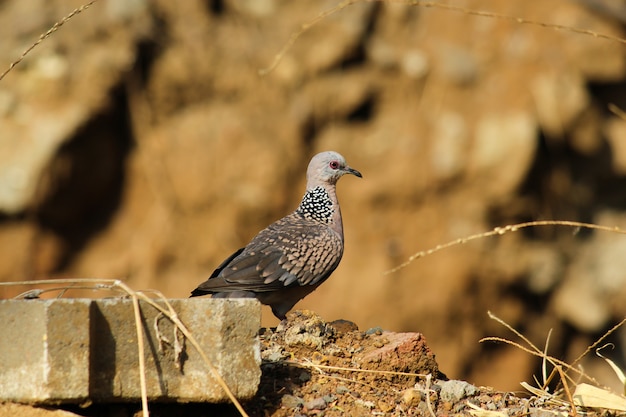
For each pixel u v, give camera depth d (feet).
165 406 18.28
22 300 16.56
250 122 58.39
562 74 59.52
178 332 17.25
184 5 59.93
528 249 58.95
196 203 57.93
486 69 59.57
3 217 55.72
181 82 57.98
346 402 19.74
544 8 60.80
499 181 57.67
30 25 56.49
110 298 17.49
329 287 57.06
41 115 55.06
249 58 58.90
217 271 28.04
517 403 20.80
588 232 62.49
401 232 57.82
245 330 17.66
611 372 60.18
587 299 59.62
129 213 58.70
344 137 58.80
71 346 16.37
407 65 59.11
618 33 60.18
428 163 57.88
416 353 21.24
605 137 61.87
